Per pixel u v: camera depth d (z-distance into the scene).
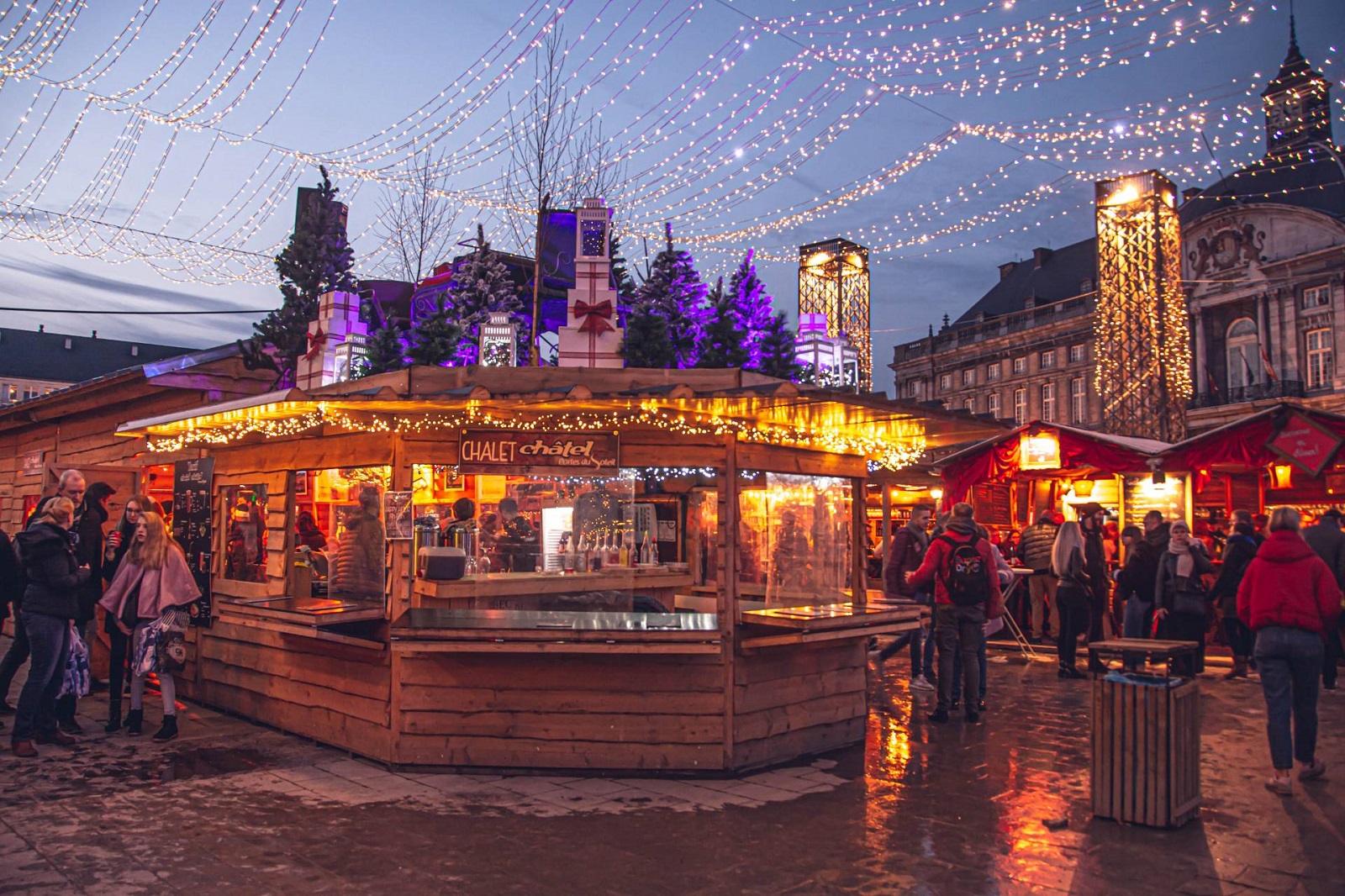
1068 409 48.31
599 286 6.96
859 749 6.61
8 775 5.72
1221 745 6.75
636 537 6.97
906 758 6.33
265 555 7.36
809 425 6.27
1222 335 41.97
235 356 10.68
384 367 8.26
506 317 8.65
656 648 5.50
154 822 4.77
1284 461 11.48
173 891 3.83
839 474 6.95
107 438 11.67
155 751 6.40
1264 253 39.94
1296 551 5.54
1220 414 40.66
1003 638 13.02
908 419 5.99
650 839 4.58
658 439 6.08
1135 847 4.52
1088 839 4.65
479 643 5.50
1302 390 38.44
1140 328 21.17
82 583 6.36
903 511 17.98
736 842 4.55
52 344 70.69
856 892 3.94
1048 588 12.41
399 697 5.91
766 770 5.99
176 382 10.23
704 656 5.86
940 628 7.66
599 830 4.72
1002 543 14.48
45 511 6.32
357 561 6.67
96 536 7.37
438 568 6.16
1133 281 21.28
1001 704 8.40
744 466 6.13
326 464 6.71
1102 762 4.98
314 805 5.09
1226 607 9.92
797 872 4.15
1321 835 4.70
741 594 6.16
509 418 5.96
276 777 5.68
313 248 11.16
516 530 6.36
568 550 6.27
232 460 7.97
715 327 8.10
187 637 8.38
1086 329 47.34
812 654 6.49
